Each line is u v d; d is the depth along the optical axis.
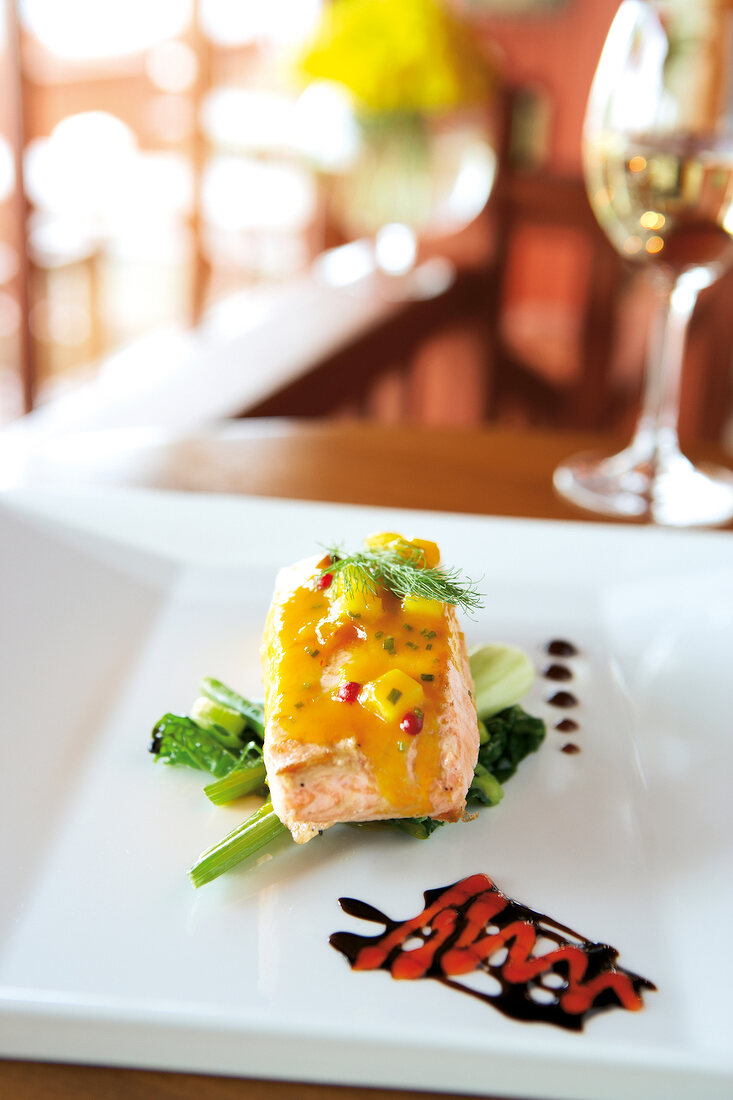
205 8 1.36
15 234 1.18
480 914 0.36
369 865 0.38
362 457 0.61
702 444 0.65
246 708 0.42
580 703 0.44
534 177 1.12
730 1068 0.32
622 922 0.36
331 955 0.35
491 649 0.44
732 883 0.38
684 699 0.45
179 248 1.55
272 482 0.58
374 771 0.37
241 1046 0.32
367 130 0.93
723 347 1.07
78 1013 0.32
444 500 0.57
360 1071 0.32
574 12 1.36
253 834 0.37
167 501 0.51
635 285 1.30
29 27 1.14
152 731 0.42
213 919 0.36
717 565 0.50
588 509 0.57
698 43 0.51
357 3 0.94
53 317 1.48
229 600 0.48
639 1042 0.32
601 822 0.39
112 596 0.48
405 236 1.02
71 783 0.40
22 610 0.46
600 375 1.20
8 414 1.37
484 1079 0.32
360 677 0.39
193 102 1.42
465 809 0.40
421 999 0.34
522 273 1.53
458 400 1.23
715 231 0.53
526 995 0.34
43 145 1.30
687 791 0.41
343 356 0.84
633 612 0.48
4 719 0.42
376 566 0.41
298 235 1.54
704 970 0.35
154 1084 0.33
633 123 0.52
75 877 0.37
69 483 0.57
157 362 0.79
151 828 0.38
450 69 0.90
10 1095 0.32
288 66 0.95
